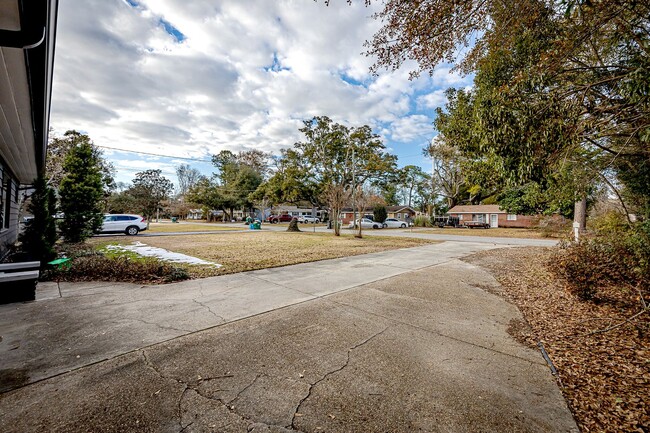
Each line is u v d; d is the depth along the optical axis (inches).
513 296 207.6
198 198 1674.5
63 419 73.1
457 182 1493.6
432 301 191.2
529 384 94.5
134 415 75.2
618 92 137.0
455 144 381.7
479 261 360.2
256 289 211.6
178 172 2373.3
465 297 202.2
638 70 112.6
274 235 749.9
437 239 698.2
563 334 139.4
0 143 244.8
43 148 258.2
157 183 1806.1
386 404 82.4
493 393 89.0
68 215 434.3
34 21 93.2
